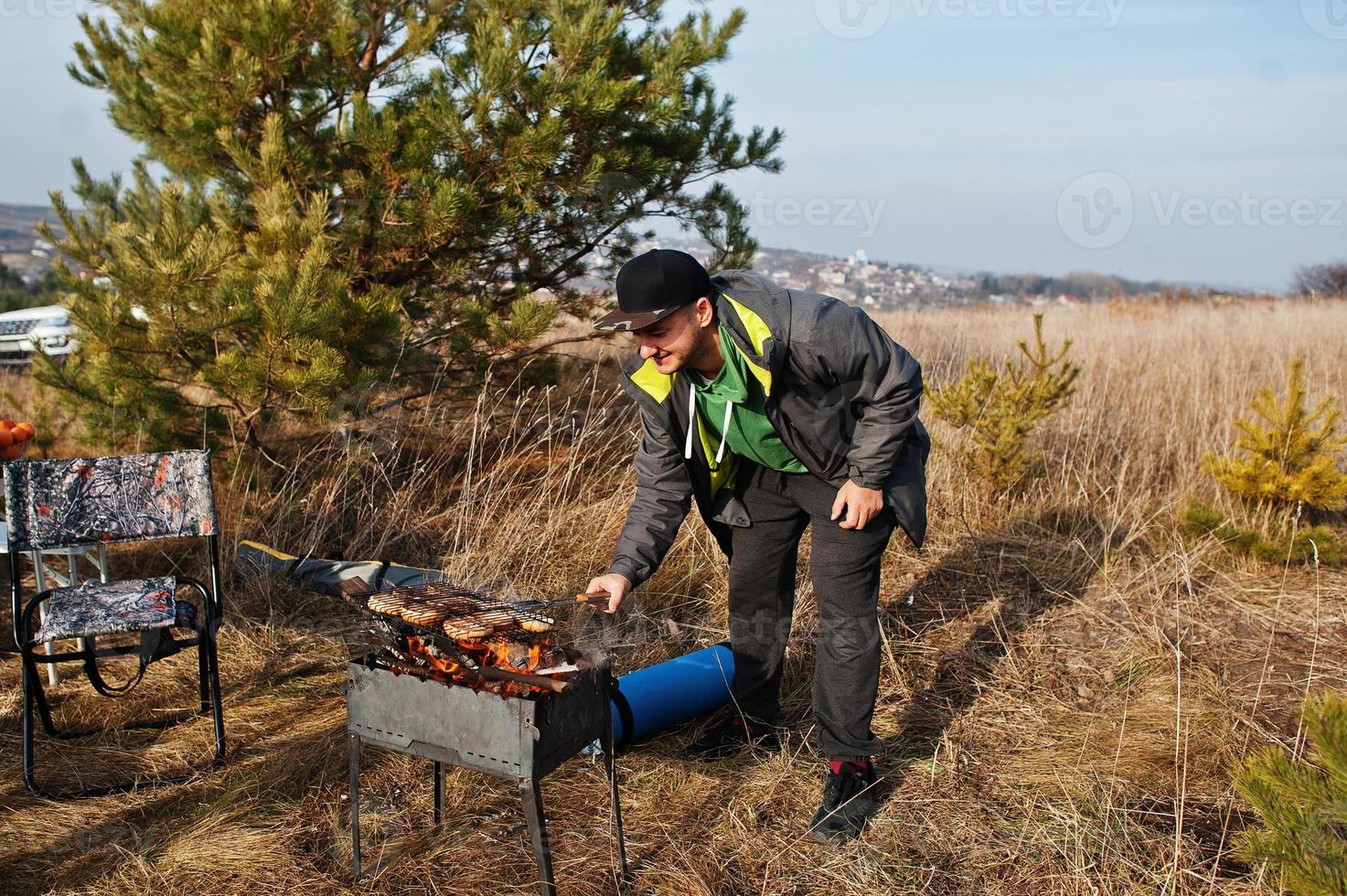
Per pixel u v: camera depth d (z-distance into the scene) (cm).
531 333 505
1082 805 276
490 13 488
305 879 243
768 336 230
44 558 425
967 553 467
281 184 458
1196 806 275
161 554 441
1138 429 611
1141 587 427
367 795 277
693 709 318
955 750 308
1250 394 679
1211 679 350
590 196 539
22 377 738
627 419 586
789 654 362
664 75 518
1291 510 498
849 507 252
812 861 254
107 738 309
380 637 246
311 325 426
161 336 432
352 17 494
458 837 258
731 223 607
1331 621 404
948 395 537
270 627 379
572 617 387
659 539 264
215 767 291
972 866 252
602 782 287
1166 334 914
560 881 242
